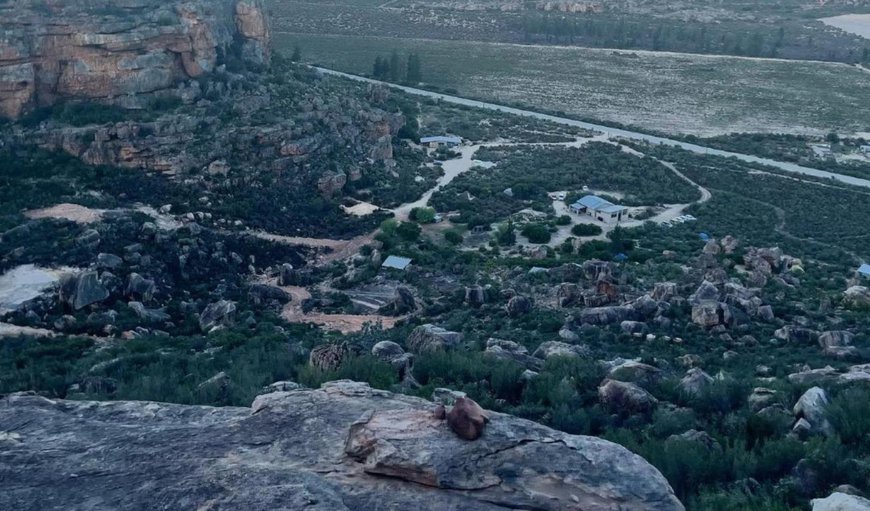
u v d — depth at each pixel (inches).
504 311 2714.1
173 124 4057.6
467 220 4168.3
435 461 863.7
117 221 3336.6
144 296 2861.7
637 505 837.8
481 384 1754.4
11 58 4008.4
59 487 850.1
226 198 3878.0
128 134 3902.6
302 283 3272.6
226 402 1652.3
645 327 2391.7
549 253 3644.2
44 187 3582.7
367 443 897.5
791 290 3011.8
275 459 900.0
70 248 3051.2
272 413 994.1
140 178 3806.6
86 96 4197.8
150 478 860.0
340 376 1740.9
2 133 3897.6
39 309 2637.8
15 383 1956.2
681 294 2741.1
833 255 3890.3
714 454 1314.0
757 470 1289.4
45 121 4033.0
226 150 4084.6
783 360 2135.8
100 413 1033.5
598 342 2293.3
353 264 3442.4
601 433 1515.7
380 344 1963.6
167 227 3427.7
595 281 2960.1
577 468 871.7
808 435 1444.4
